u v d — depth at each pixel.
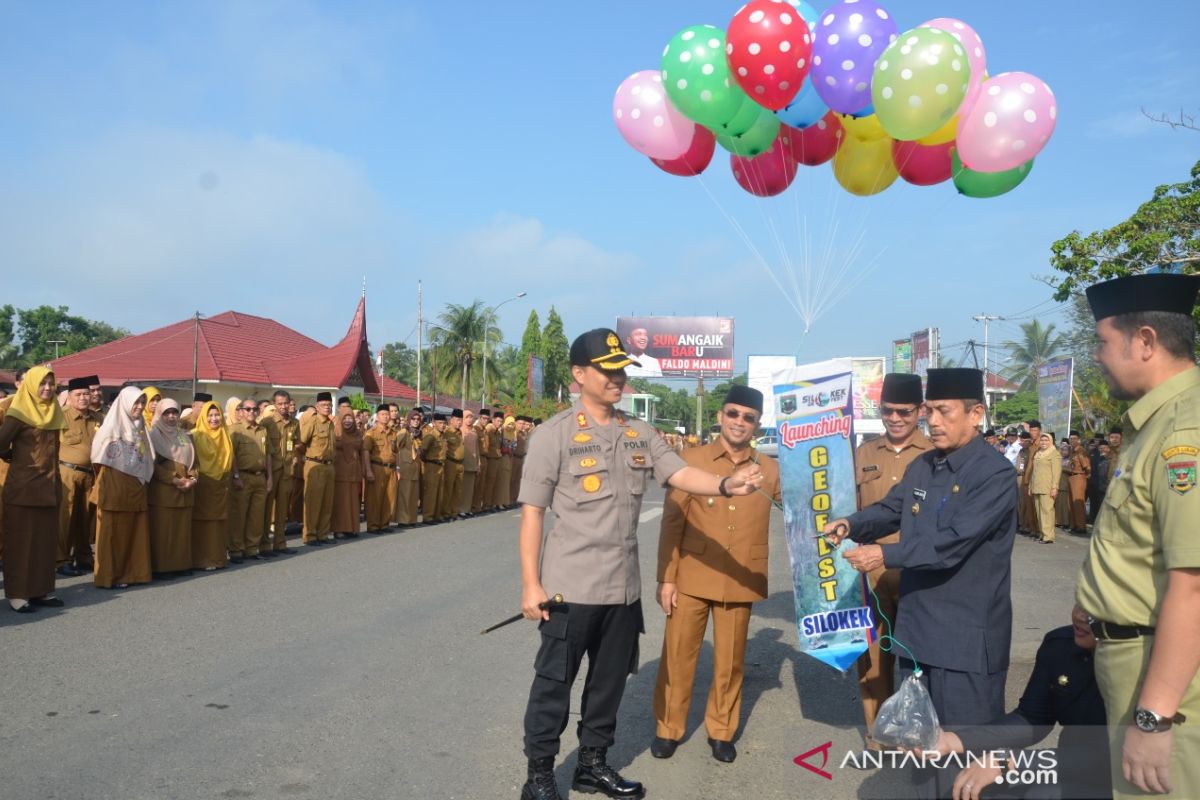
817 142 6.43
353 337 34.47
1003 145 5.48
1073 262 14.16
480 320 51.31
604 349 4.07
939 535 3.39
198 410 10.41
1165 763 2.27
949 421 3.54
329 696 5.54
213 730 4.89
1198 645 2.24
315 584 9.30
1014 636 7.42
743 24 5.48
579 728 4.30
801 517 4.55
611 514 4.08
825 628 4.51
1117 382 2.60
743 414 4.75
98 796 4.01
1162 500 2.31
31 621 7.28
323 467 12.76
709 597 4.72
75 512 9.77
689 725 5.36
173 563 9.54
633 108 6.38
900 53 5.19
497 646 6.87
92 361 31.34
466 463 18.25
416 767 4.48
